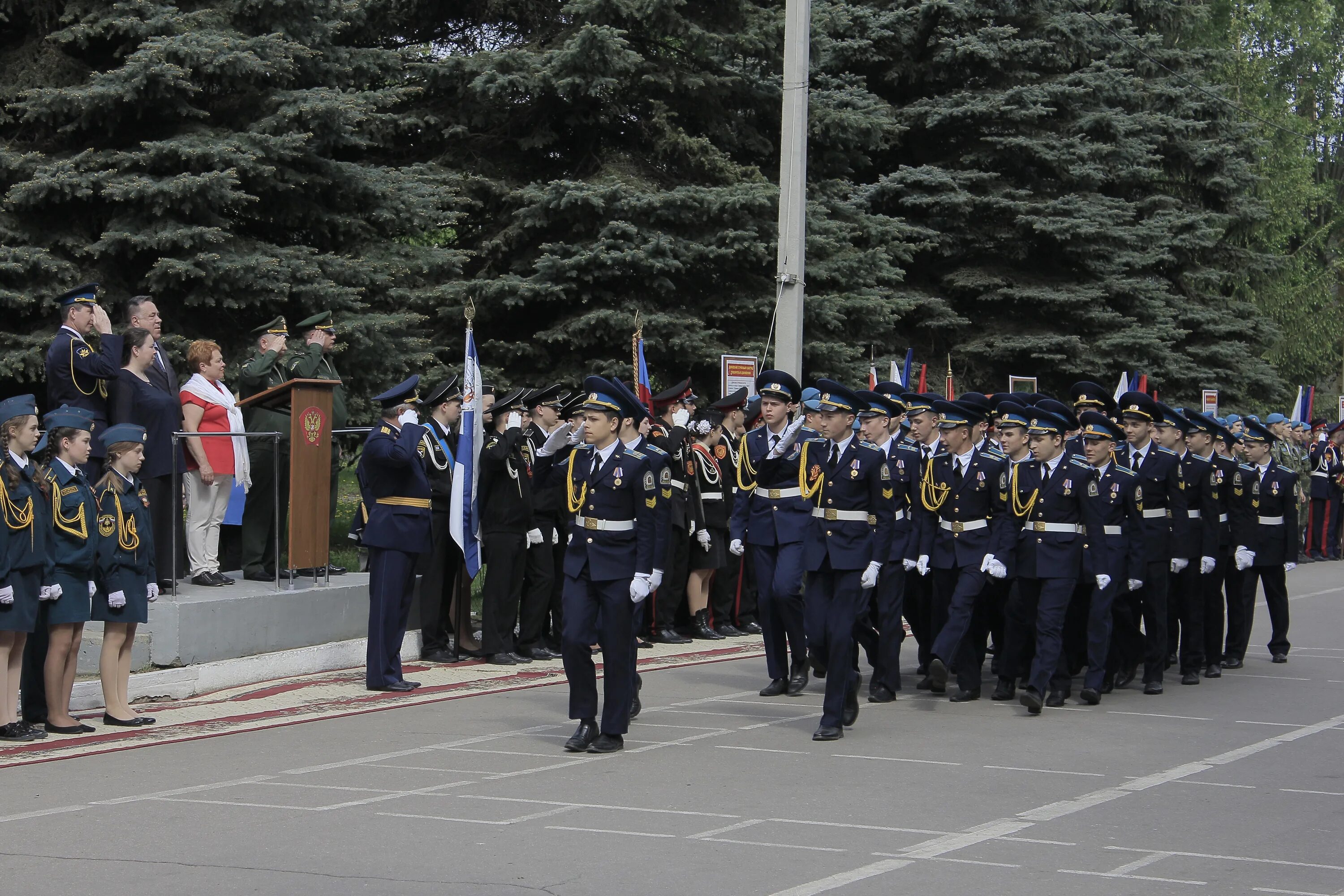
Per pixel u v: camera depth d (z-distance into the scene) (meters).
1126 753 9.08
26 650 9.72
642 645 13.85
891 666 11.23
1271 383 31.09
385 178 17.97
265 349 13.02
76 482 9.49
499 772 8.33
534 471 9.34
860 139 23.86
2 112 15.82
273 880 6.09
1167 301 30.19
